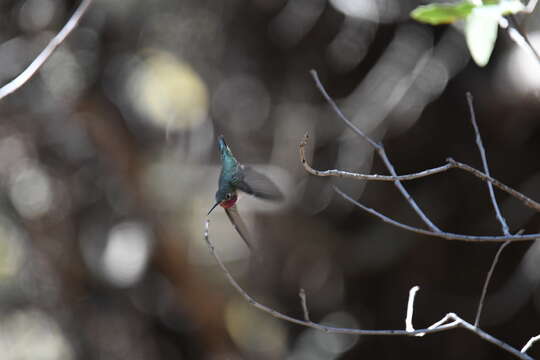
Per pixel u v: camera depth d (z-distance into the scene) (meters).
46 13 8.33
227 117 9.23
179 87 8.63
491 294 8.48
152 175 9.05
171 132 9.12
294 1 8.44
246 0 8.58
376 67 8.02
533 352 8.31
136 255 9.09
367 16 7.89
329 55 8.55
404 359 9.01
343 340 9.49
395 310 8.97
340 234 8.95
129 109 8.80
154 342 9.48
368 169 8.27
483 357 8.59
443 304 8.70
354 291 9.23
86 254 9.07
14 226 8.95
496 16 3.10
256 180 3.60
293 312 9.77
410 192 8.52
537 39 5.49
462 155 8.09
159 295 9.31
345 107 8.27
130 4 8.35
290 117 8.90
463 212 8.40
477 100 7.48
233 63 8.98
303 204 8.84
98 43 8.47
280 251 9.41
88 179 8.96
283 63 8.84
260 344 10.04
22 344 9.13
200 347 9.62
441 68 7.66
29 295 9.11
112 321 9.31
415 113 7.79
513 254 8.30
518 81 7.00
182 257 9.16
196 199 9.29
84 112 8.52
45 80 8.45
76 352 9.20
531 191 7.89
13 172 8.79
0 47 8.33
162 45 8.70
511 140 7.59
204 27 8.77
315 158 8.77
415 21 7.91
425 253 8.61
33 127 8.55
